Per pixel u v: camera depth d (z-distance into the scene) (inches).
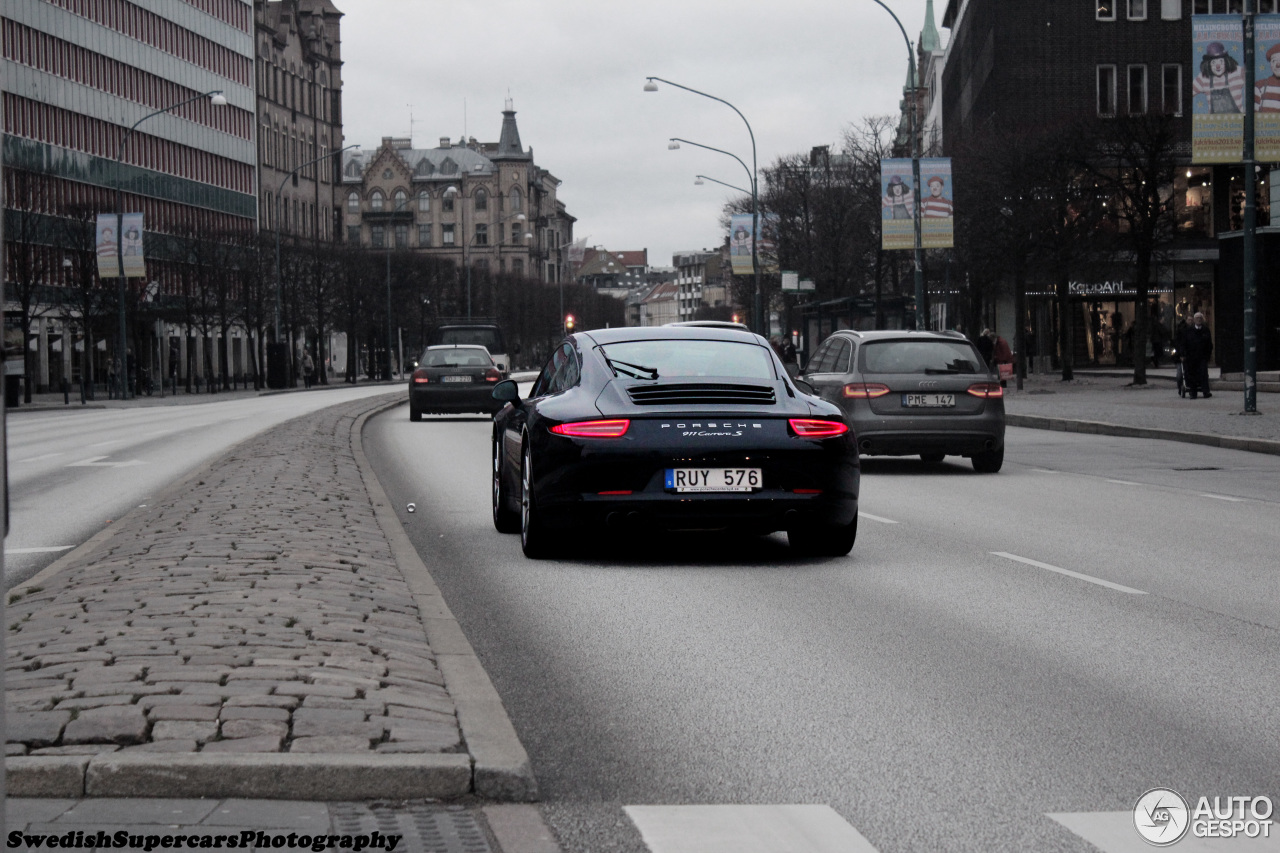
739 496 445.4
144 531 475.8
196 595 337.1
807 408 458.6
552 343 6865.2
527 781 206.8
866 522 579.2
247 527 470.3
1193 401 1585.9
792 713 263.1
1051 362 2837.1
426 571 413.1
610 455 443.5
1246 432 1092.5
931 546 504.1
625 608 376.5
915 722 256.7
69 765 197.9
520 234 7647.6
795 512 449.4
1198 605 382.0
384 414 1699.1
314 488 622.8
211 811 193.2
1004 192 2064.5
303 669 258.5
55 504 674.8
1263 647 325.7
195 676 249.6
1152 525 569.3
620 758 233.0
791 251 3304.6
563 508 449.7
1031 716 261.1
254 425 1430.9
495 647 324.2
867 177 2596.0
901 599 391.2
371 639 294.5
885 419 791.1
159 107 3929.6
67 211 2824.8
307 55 5290.4
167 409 2161.7
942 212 1643.7
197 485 644.1
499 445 546.9
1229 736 247.3
